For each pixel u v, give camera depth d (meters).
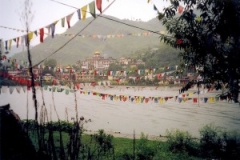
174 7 6.89
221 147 13.79
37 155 7.18
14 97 67.44
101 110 54.34
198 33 6.71
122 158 11.49
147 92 64.75
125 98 11.16
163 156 12.73
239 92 6.58
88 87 58.94
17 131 8.28
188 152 13.99
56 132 17.59
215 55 6.52
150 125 35.75
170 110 54.06
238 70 6.37
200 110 52.44
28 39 6.83
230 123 35.66
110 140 14.69
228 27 5.79
